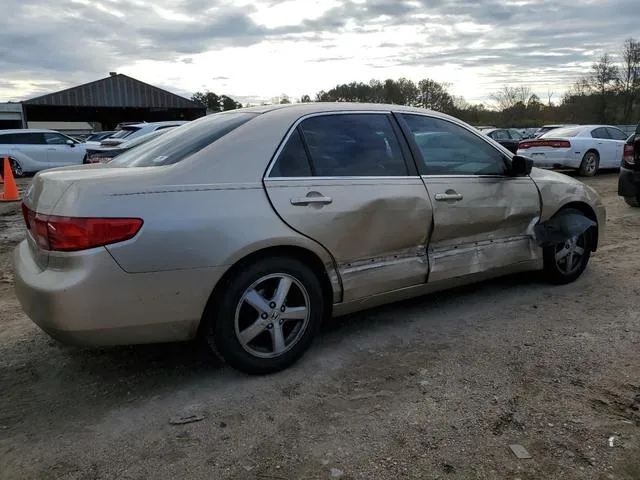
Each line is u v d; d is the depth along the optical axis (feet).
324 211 10.86
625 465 8.14
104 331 9.16
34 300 9.23
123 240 9.03
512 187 14.28
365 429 9.09
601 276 17.16
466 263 13.47
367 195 11.50
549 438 8.80
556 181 15.57
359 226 11.41
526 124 186.91
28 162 57.31
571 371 10.99
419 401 9.93
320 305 11.22
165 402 10.00
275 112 11.32
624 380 10.61
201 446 8.70
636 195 28.66
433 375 10.89
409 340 12.55
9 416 9.59
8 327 13.56
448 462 8.25
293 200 10.53
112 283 9.01
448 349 12.07
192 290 9.60
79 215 8.91
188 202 9.56
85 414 9.65
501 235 14.24
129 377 10.95
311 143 11.27
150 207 9.27
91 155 39.96
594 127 48.32
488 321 13.62
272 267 10.41
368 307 12.26
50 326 9.14
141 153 11.81
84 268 8.89
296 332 11.04
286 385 10.55
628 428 9.04
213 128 11.34
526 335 12.75
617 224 25.57
